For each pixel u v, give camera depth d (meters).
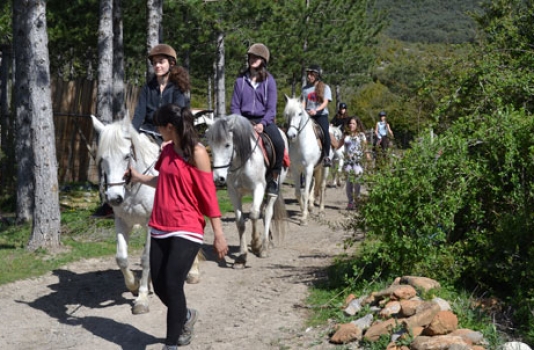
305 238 9.39
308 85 11.06
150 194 5.72
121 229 5.97
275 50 25.16
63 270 7.49
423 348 4.24
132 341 5.29
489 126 5.79
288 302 6.01
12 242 9.26
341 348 4.67
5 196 14.52
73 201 13.56
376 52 37.03
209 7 18.12
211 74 28.94
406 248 5.65
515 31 7.07
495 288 5.68
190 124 4.55
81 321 5.80
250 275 7.26
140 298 6.02
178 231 4.50
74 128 16.64
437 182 5.70
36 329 5.61
